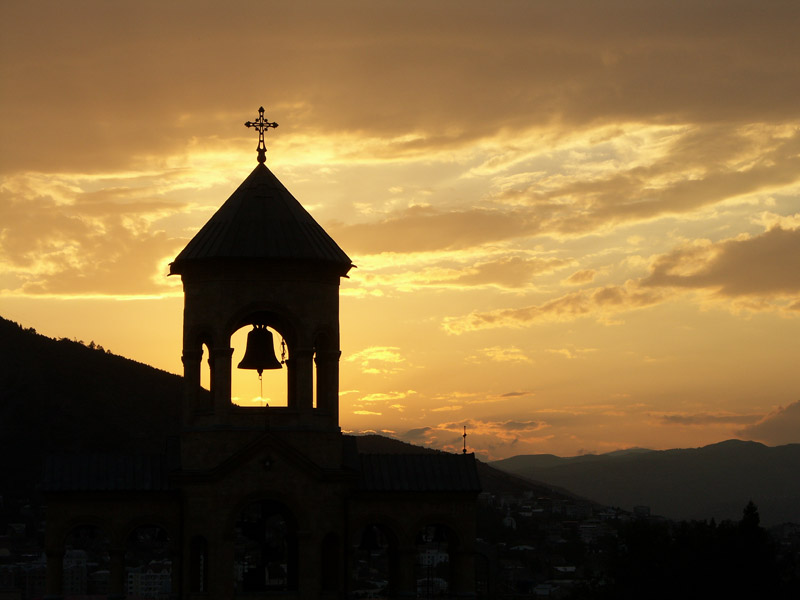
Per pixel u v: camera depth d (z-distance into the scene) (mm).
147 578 139500
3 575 139375
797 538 183500
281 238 63625
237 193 66188
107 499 62625
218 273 63000
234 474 61500
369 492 64000
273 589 63938
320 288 63938
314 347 63500
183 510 62812
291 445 61812
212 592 60781
